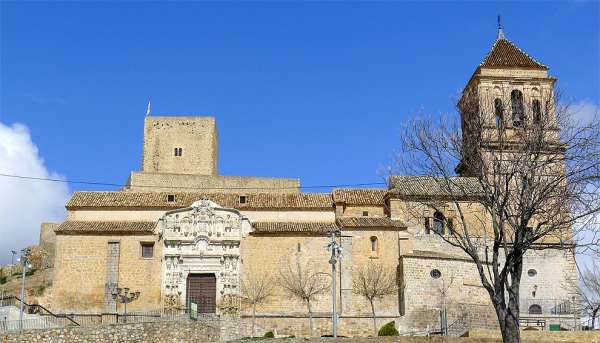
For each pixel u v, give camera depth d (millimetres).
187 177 80375
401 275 63438
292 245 65062
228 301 63656
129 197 68688
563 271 68312
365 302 63250
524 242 36500
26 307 58062
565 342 46000
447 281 63312
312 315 62625
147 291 63750
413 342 45156
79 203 67312
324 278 64125
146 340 48812
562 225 40375
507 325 35875
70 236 64562
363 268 64250
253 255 65000
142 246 65062
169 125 93062
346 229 65188
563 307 66688
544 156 42594
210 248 65125
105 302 62906
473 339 45500
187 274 64625
